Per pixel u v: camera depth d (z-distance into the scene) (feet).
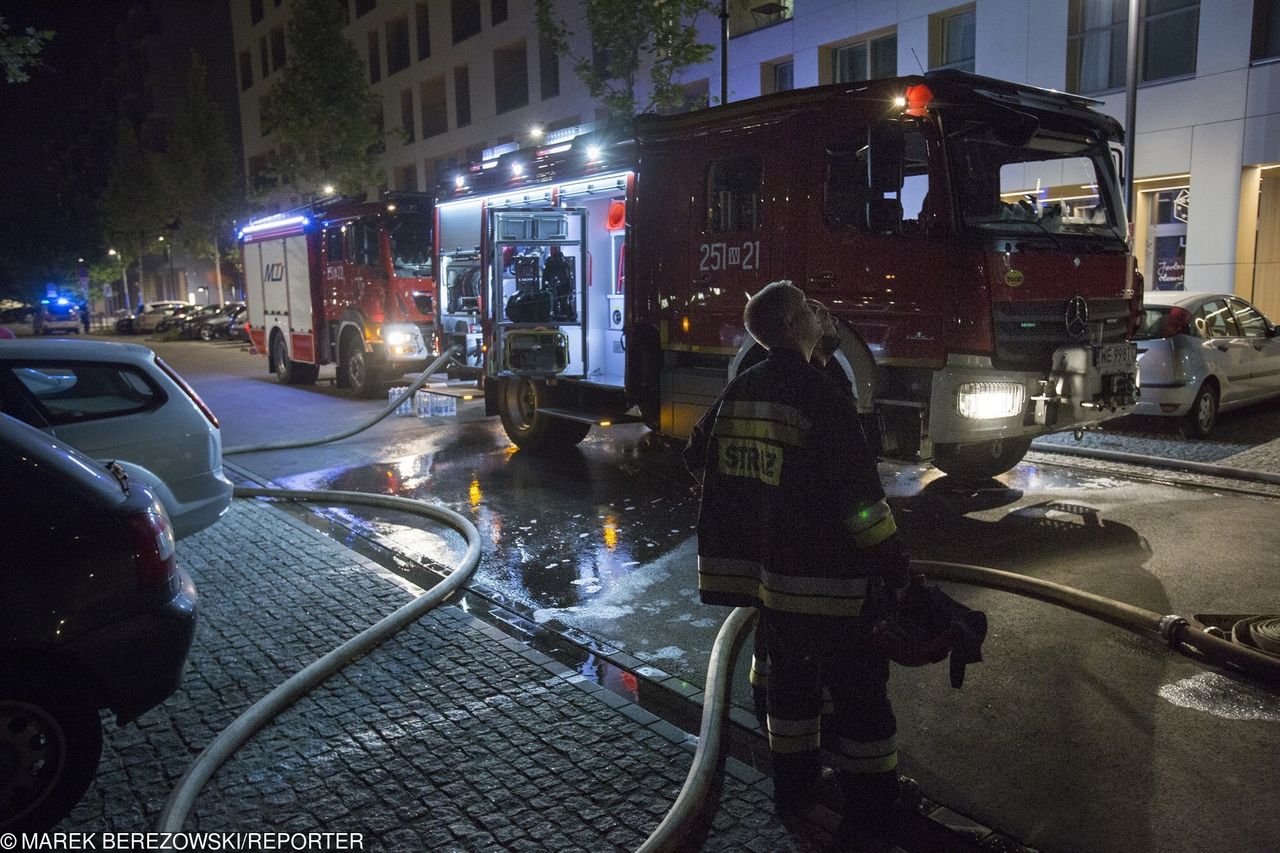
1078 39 50.08
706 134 24.56
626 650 15.39
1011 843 9.71
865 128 20.92
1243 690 13.06
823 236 21.95
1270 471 25.57
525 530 23.11
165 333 133.59
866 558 9.25
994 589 17.16
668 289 26.18
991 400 20.25
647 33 52.16
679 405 26.40
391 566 20.61
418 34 115.14
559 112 90.53
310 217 54.39
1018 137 20.95
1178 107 46.96
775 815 10.27
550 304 32.01
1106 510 22.58
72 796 10.58
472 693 13.62
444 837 10.10
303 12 89.66
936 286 20.20
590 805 10.64
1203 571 17.93
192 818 10.55
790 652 9.87
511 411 33.50
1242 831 9.80
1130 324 23.18
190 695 13.85
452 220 39.27
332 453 34.42
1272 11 43.91
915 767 11.30
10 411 18.80
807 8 61.98
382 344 49.19
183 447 20.40
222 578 19.36
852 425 9.30
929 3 55.31
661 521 23.59
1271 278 47.39
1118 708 12.62
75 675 10.75
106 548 10.92
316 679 13.92
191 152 143.02
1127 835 9.80
